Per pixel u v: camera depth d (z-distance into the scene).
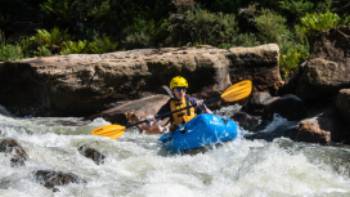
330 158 23.44
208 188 19.09
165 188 18.52
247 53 37.22
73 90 35.81
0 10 63.16
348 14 50.16
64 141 25.81
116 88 36.12
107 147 24.70
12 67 38.44
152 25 52.56
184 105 25.33
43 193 17.53
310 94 31.27
